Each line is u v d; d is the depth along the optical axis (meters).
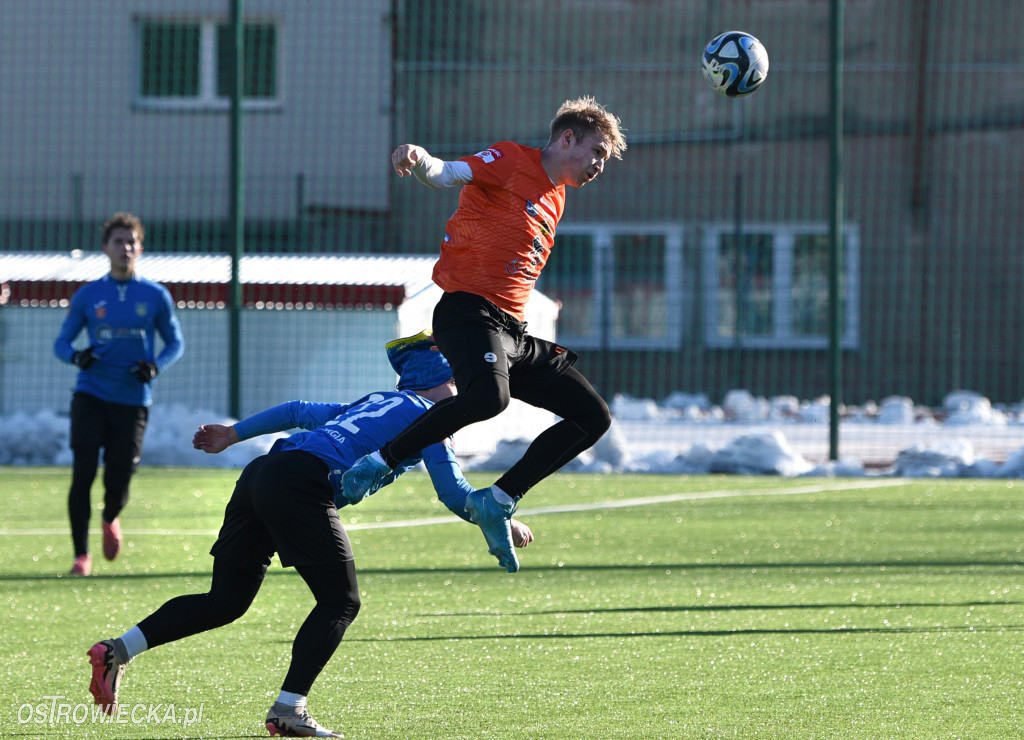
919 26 81.88
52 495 41.34
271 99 85.12
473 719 15.28
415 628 21.22
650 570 27.48
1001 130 81.69
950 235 81.44
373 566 28.11
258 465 14.57
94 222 84.50
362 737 14.47
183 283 57.25
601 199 82.44
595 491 43.22
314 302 56.09
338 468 14.62
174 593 24.84
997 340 80.94
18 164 85.25
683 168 82.44
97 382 27.56
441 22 81.06
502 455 48.47
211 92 86.06
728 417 74.75
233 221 50.09
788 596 24.17
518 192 16.97
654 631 20.86
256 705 16.11
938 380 80.44
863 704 15.90
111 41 85.88
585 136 17.16
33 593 24.84
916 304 81.00
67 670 18.20
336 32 84.62
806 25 82.50
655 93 82.44
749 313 81.56
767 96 82.25
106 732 14.82
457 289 16.92
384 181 84.31
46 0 85.50
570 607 23.16
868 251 81.31
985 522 35.22
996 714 15.35
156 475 47.06
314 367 56.06
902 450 49.81
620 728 14.80
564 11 81.81
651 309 82.06
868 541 31.72
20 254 65.38
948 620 21.61
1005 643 19.69
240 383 52.53
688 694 16.52
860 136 82.25
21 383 58.12
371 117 84.56
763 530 33.81
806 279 81.50
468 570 27.55
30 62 85.38
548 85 81.62
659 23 82.25
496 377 15.88
